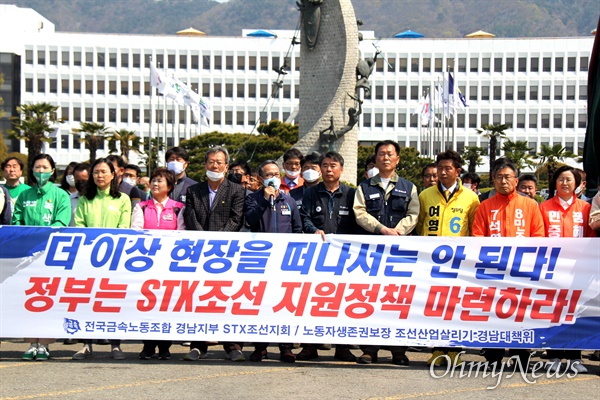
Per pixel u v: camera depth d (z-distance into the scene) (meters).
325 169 10.91
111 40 94.81
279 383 9.15
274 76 95.44
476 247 10.12
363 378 9.52
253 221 10.97
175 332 10.20
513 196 10.53
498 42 94.44
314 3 34.47
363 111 95.25
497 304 10.12
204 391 8.70
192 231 10.18
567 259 10.12
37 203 11.07
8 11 95.62
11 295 10.19
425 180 13.20
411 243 10.15
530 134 94.56
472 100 94.94
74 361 10.45
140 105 94.56
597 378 9.80
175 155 13.52
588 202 11.93
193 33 99.62
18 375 9.47
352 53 34.34
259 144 66.50
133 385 8.95
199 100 58.88
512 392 8.91
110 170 10.99
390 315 10.16
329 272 10.16
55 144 94.50
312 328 10.18
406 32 99.94
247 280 10.16
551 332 10.12
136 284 10.18
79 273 10.18
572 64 93.94
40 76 94.50
